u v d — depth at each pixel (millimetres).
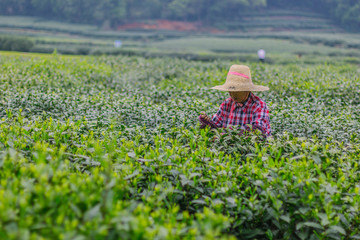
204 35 140250
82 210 2453
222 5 154250
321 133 6223
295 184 3279
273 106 7621
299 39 113938
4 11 150500
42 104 7477
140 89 12508
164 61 20828
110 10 142875
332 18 164750
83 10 144125
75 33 128875
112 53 38406
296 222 3352
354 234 3230
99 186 2742
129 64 19734
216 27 151750
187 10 154750
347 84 11531
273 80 12641
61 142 4320
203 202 3100
